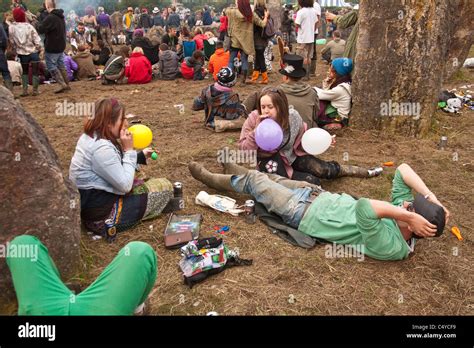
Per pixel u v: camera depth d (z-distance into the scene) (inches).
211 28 950.4
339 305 108.9
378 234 120.6
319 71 472.4
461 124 259.8
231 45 380.2
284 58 209.6
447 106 289.1
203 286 116.1
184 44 537.6
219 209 155.4
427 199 120.2
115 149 136.0
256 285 116.4
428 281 119.1
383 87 233.0
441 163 201.9
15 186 104.0
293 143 172.9
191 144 233.0
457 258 129.8
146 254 88.2
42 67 444.5
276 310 106.7
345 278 119.6
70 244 113.3
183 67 450.6
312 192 143.6
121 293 83.7
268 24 378.3
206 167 199.8
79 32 703.1
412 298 112.0
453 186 178.4
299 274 121.1
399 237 124.4
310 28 405.4
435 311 107.3
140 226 146.6
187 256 121.2
